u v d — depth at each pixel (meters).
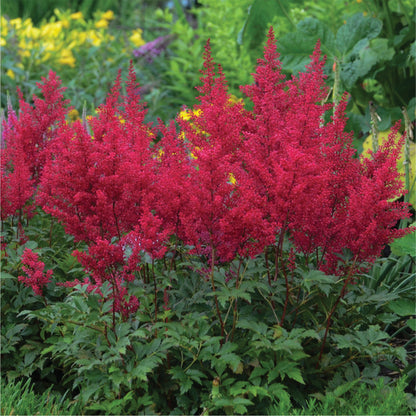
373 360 2.79
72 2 11.83
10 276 2.81
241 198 2.34
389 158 2.40
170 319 2.65
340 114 2.72
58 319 2.66
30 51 7.61
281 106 2.72
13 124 3.75
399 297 2.62
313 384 2.64
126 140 2.77
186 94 7.10
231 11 7.04
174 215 2.52
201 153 2.24
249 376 2.56
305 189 2.29
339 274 2.62
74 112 6.16
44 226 3.59
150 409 2.42
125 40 8.77
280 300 2.45
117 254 2.34
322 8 5.80
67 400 2.72
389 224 2.43
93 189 2.38
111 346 2.42
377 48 4.39
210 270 2.63
